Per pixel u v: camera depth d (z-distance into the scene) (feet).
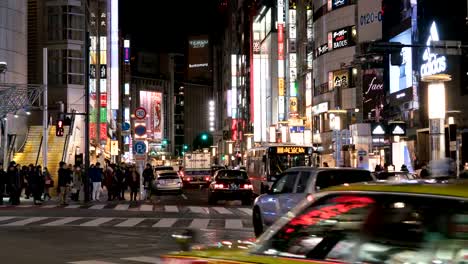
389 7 143.84
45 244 49.39
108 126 271.28
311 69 216.74
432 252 13.09
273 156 109.70
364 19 172.76
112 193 112.57
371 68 159.33
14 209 87.76
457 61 111.34
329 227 15.05
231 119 422.00
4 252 44.73
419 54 125.39
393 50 73.00
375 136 132.16
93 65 215.72
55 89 175.63
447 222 13.10
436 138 72.64
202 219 72.84
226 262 14.82
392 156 134.21
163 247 47.44
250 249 15.89
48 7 177.58
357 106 175.63
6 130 126.31
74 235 55.93
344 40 189.26
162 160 576.20
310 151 110.83
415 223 13.60
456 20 116.26
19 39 155.43
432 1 121.08
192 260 15.55
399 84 140.36
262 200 54.90
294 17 239.09
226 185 100.17
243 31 369.91
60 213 80.94
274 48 280.72
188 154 186.70
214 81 563.07
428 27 121.08
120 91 394.73
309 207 15.75
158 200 114.01
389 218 14.07
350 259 14.11
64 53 176.55
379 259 13.74
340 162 133.80
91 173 110.22
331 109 191.42
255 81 303.68
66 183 96.12
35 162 143.95
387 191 14.33
